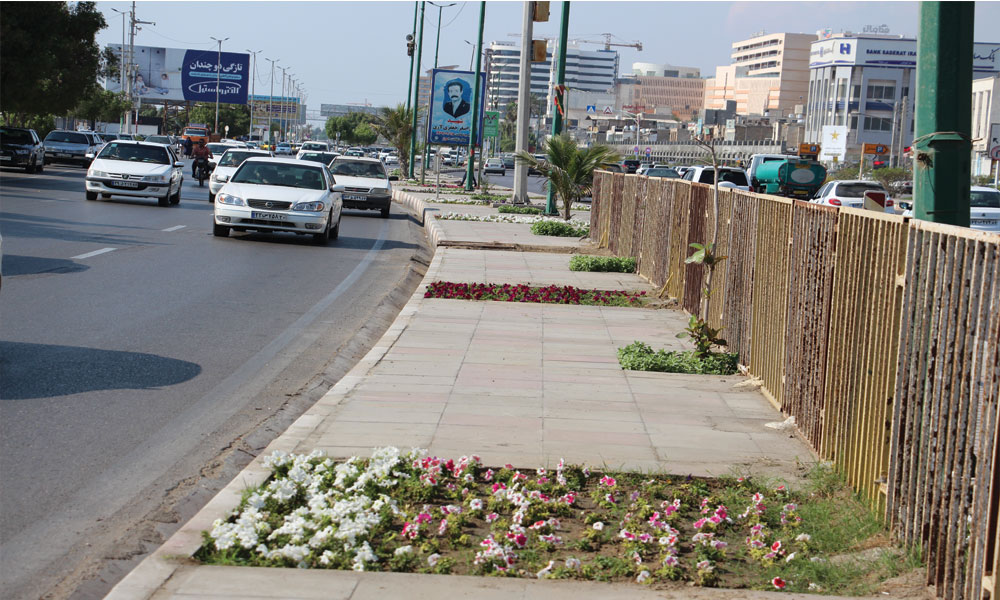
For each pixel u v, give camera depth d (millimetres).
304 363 10250
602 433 7668
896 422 5602
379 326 13102
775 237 9039
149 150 31438
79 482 6234
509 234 27562
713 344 10898
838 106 142750
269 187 22422
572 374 9859
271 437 7602
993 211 26203
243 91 127125
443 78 55812
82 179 44406
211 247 20016
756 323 9711
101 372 9070
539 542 5367
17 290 13109
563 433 7605
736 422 8203
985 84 94438
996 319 4363
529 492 6008
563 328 12680
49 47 46875
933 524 4914
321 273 17531
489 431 7559
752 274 9930
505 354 10742
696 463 6973
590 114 194875
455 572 4934
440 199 45031
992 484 4281
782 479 6660
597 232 25844
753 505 6023
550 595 4586
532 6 40156
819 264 7469
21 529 5449
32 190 33375
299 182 23078
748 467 6941
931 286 5238
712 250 11805
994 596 4227
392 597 4496
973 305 4676
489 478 6387
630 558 5164
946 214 6328
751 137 152000
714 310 11977
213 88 126375
